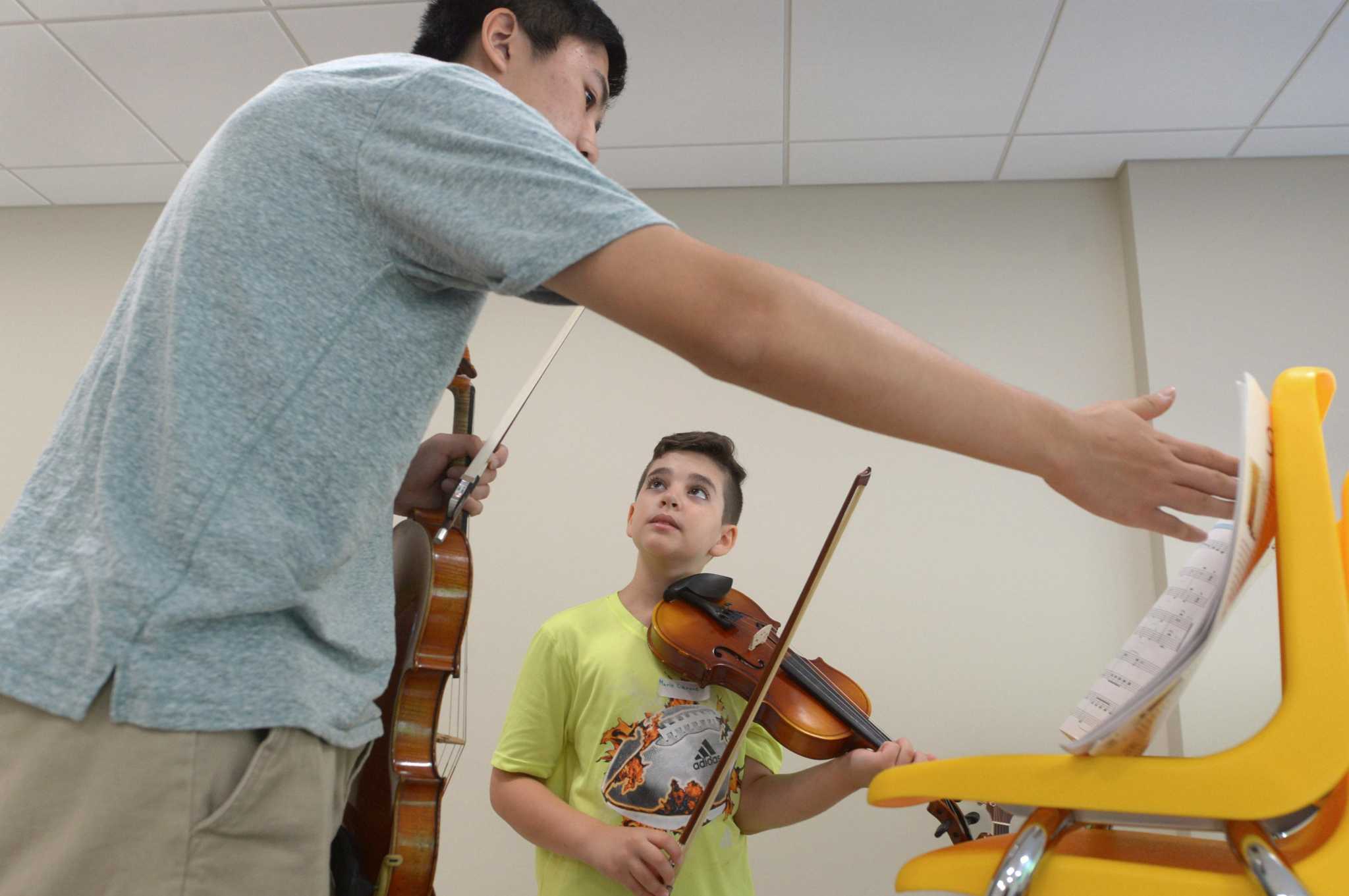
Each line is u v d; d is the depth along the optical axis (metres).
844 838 2.91
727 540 2.15
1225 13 2.75
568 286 0.68
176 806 0.62
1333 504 0.62
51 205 3.77
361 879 0.87
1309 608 0.61
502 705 3.13
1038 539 3.17
